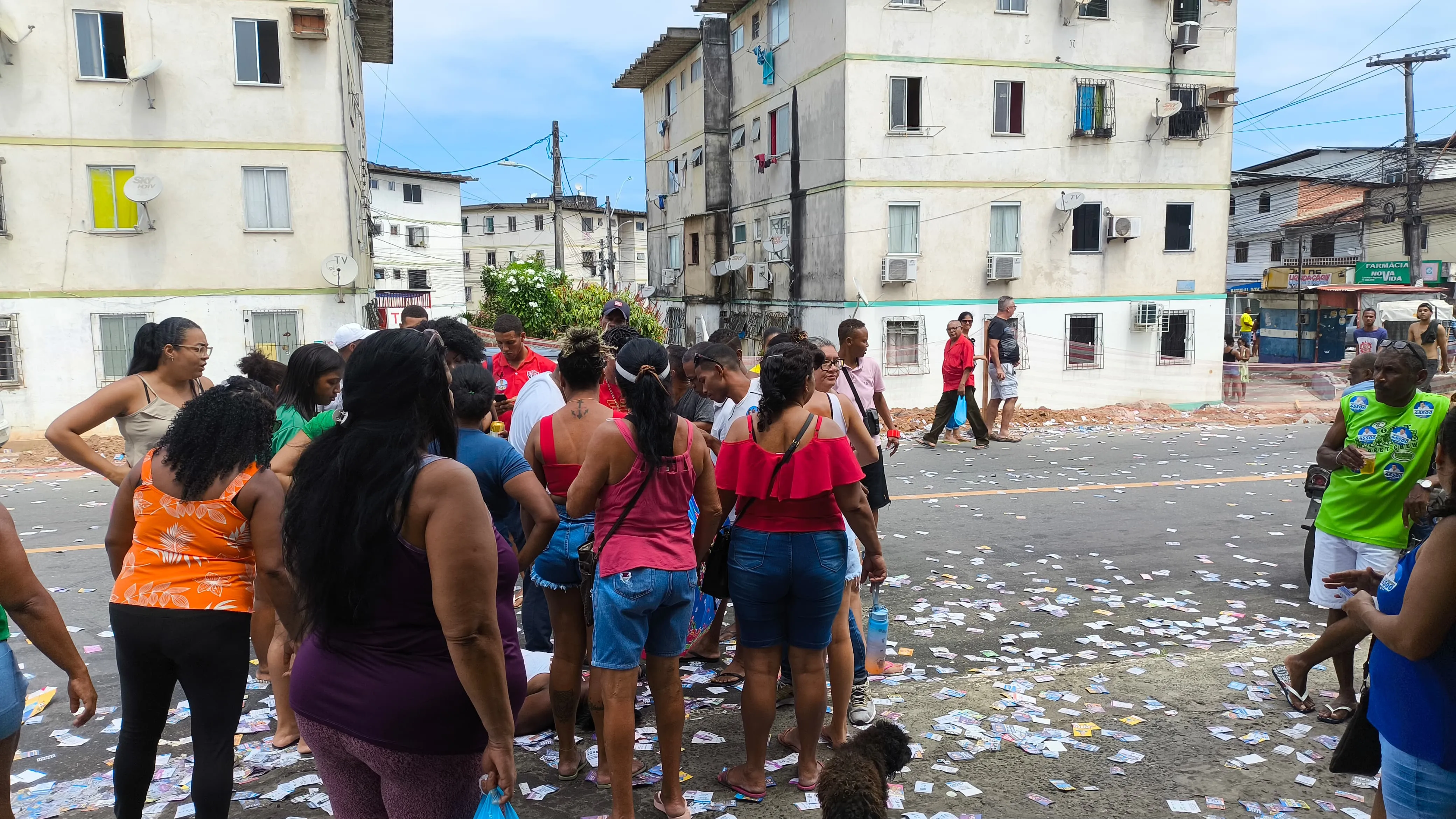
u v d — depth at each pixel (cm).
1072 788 395
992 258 2150
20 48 1734
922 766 415
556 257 3622
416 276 4944
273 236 1894
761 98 2611
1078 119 2194
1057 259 2219
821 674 394
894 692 501
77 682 314
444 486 233
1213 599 696
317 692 243
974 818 372
